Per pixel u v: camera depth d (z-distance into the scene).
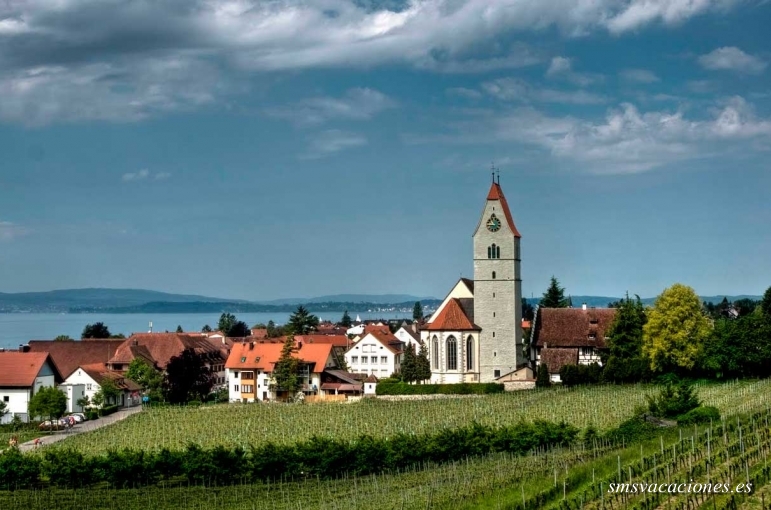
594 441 97.31
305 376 172.38
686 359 143.50
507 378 155.88
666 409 108.25
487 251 159.00
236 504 83.88
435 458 98.06
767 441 80.69
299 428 124.12
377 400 148.75
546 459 90.56
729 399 120.25
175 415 140.62
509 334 157.62
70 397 157.88
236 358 176.88
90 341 195.12
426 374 160.12
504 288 158.38
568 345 162.00
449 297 169.25
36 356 155.75
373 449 96.44
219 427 128.00
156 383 172.25
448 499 76.06
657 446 85.06
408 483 86.25
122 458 94.81
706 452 78.75
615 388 142.25
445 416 127.19
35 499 87.31
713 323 162.50
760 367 142.62
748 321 143.75
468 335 158.00
